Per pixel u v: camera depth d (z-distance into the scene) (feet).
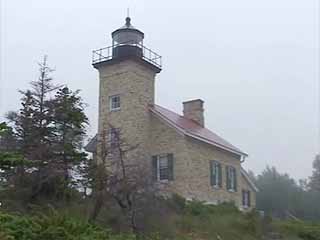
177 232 74.28
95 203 68.69
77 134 76.69
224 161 117.70
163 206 77.66
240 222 86.79
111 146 83.30
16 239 45.11
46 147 72.02
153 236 65.92
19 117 74.74
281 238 86.43
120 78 113.39
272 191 208.03
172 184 104.01
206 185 109.09
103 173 68.95
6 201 65.41
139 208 69.36
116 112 112.37
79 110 77.36
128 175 72.69
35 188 69.92
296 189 219.82
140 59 112.98
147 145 109.60
